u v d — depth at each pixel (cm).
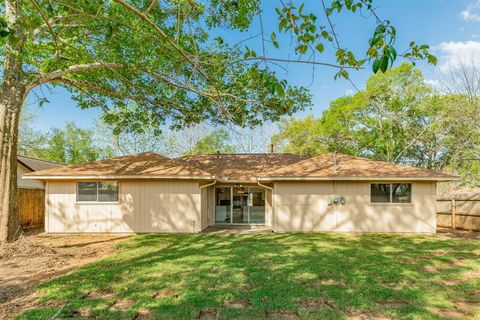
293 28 328
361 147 2555
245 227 1523
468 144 1605
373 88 2317
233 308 454
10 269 705
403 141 2367
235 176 1541
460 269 684
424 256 821
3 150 955
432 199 1312
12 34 306
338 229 1319
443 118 1953
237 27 744
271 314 434
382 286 553
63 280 593
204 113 1194
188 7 466
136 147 3244
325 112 2689
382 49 246
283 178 1302
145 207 1332
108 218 1329
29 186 1992
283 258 779
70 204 1334
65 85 1284
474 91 1566
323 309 447
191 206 1335
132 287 548
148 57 877
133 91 1109
